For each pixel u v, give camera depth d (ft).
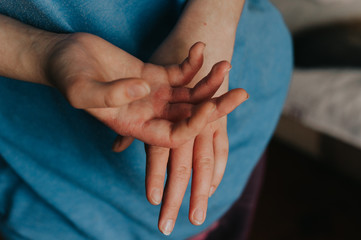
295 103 3.61
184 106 1.22
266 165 4.29
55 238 1.92
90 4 1.46
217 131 1.44
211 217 2.05
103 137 1.70
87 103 1.06
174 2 1.66
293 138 4.05
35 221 1.90
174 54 1.49
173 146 1.20
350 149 3.42
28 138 1.76
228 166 2.00
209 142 1.37
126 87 1.01
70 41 1.24
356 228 3.51
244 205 2.64
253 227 3.61
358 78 3.39
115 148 1.46
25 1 1.38
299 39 4.12
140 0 1.56
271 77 2.21
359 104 3.16
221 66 1.22
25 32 1.32
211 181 1.43
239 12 1.67
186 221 1.98
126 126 1.22
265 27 2.21
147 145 1.34
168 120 1.23
